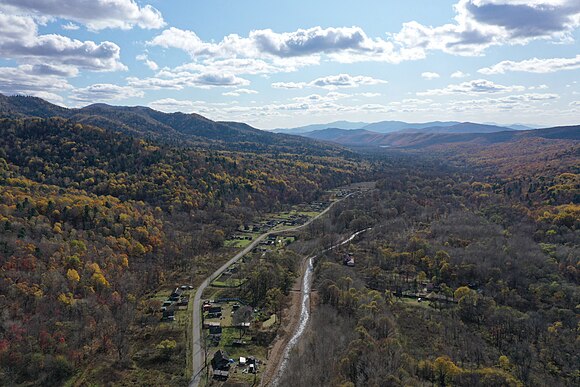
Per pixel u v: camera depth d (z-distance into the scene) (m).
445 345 154.75
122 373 141.62
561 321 170.25
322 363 142.25
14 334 145.00
